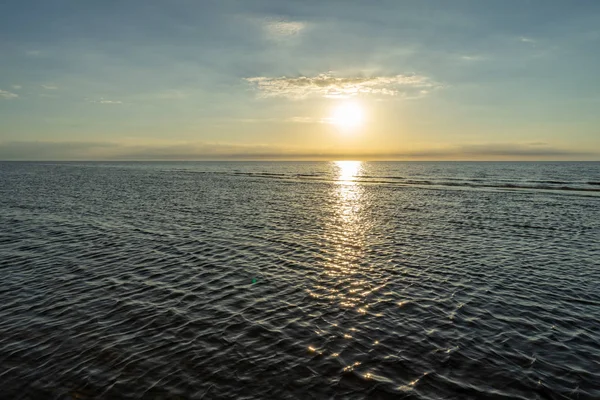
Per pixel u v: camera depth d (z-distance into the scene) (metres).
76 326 11.13
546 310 12.91
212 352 9.81
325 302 13.44
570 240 24.00
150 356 9.55
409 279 16.11
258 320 11.83
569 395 8.26
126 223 28.19
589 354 10.00
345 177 110.75
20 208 35.06
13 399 7.76
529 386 8.57
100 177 95.81
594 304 13.48
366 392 8.26
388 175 122.44
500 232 26.55
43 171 133.75
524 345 10.45
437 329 11.39
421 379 8.78
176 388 8.27
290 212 35.78
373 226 28.64
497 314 12.54
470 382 8.70
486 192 58.56
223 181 87.88
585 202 44.75
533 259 19.42
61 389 8.13
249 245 21.86
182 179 93.94
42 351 9.66
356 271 17.17
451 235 25.39
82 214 32.12
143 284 14.92
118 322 11.47
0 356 9.36
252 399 7.96
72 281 15.07
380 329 11.35
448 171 154.00
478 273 17.02
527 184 75.00
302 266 17.86
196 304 13.03
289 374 8.88
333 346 10.26
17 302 12.81
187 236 23.95
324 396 8.09
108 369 8.92
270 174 134.12
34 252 19.39
